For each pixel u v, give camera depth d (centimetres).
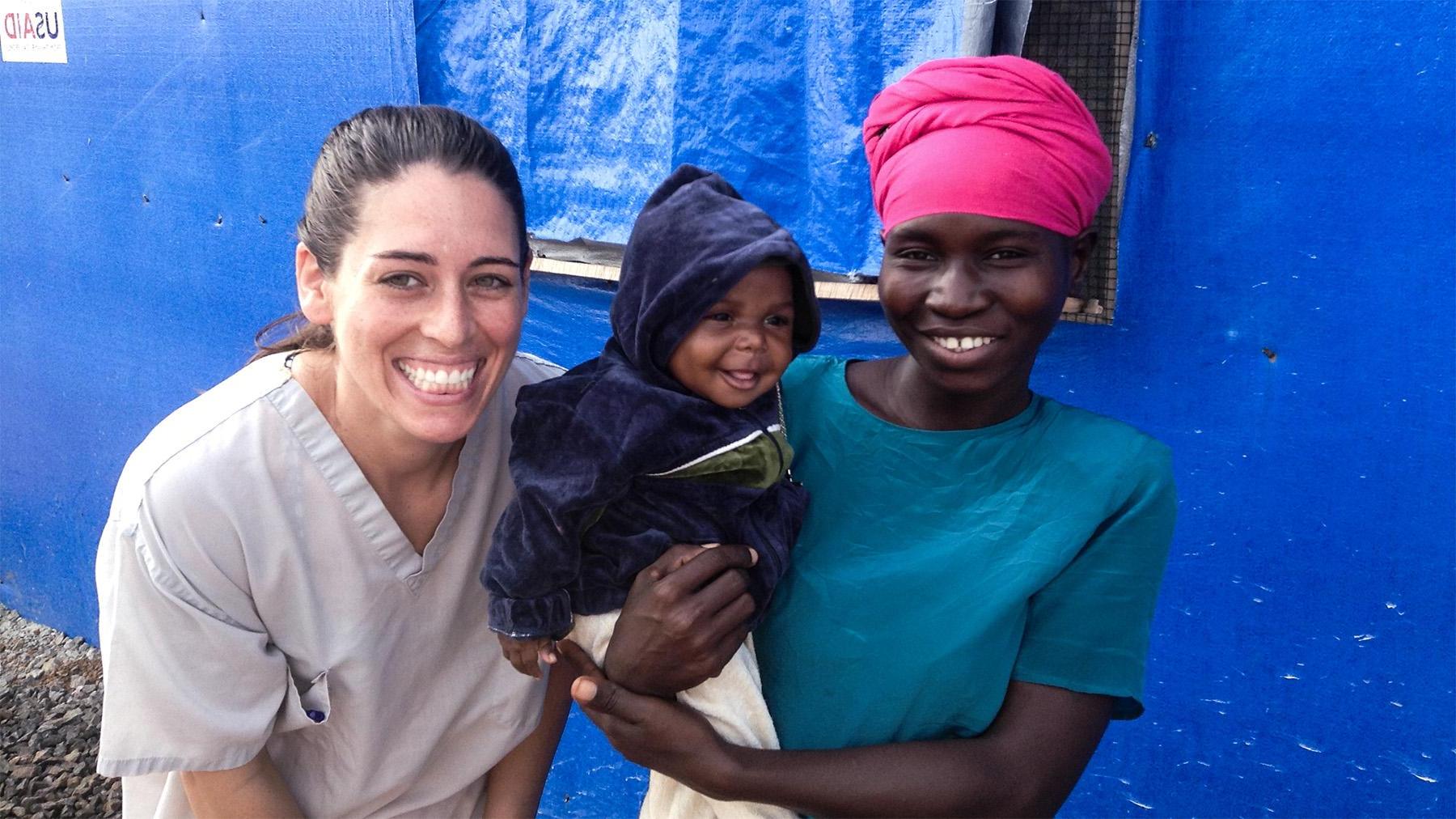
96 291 382
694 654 125
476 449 154
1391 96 177
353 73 294
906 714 127
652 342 137
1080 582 123
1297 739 204
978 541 126
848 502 136
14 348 416
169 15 333
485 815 176
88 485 405
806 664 132
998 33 193
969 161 117
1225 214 194
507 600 137
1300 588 199
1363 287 184
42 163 385
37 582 435
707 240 133
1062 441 128
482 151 132
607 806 288
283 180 320
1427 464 184
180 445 139
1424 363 182
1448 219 176
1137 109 197
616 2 239
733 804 135
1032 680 124
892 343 225
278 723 152
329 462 145
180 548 136
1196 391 201
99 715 370
